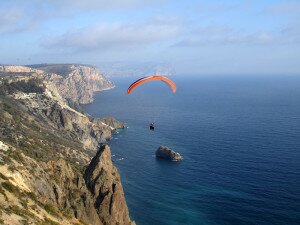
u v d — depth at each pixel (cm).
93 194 9338
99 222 8969
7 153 7862
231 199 12469
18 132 14062
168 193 13138
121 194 9625
